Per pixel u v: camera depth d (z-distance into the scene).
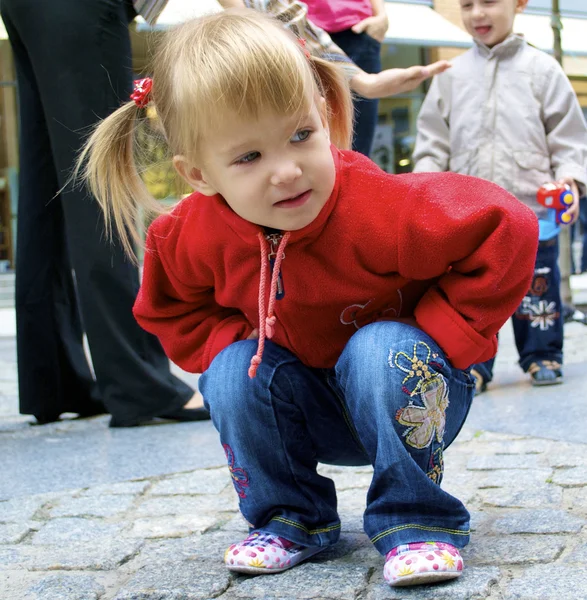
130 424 3.22
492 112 3.58
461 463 2.41
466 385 1.73
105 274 3.13
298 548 1.75
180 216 1.78
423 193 1.58
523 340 3.56
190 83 1.48
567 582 1.52
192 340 1.89
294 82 1.44
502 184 3.55
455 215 1.55
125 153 1.83
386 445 1.60
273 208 1.51
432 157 3.70
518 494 2.09
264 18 1.59
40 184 3.34
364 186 1.62
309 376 1.77
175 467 2.58
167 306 1.88
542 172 3.54
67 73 3.00
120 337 3.18
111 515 2.19
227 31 1.52
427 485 1.62
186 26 1.62
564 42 8.25
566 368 3.89
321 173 1.50
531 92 3.54
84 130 3.02
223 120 1.46
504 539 1.79
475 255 1.56
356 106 3.24
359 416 1.64
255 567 1.69
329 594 1.59
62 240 3.43
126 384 3.20
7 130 8.34
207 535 1.99
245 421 1.71
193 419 3.25
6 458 2.85
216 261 1.75
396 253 1.59
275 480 1.75
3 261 8.54
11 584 1.77
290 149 1.48
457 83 3.66
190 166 1.60
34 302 3.40
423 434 1.62
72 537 2.03
